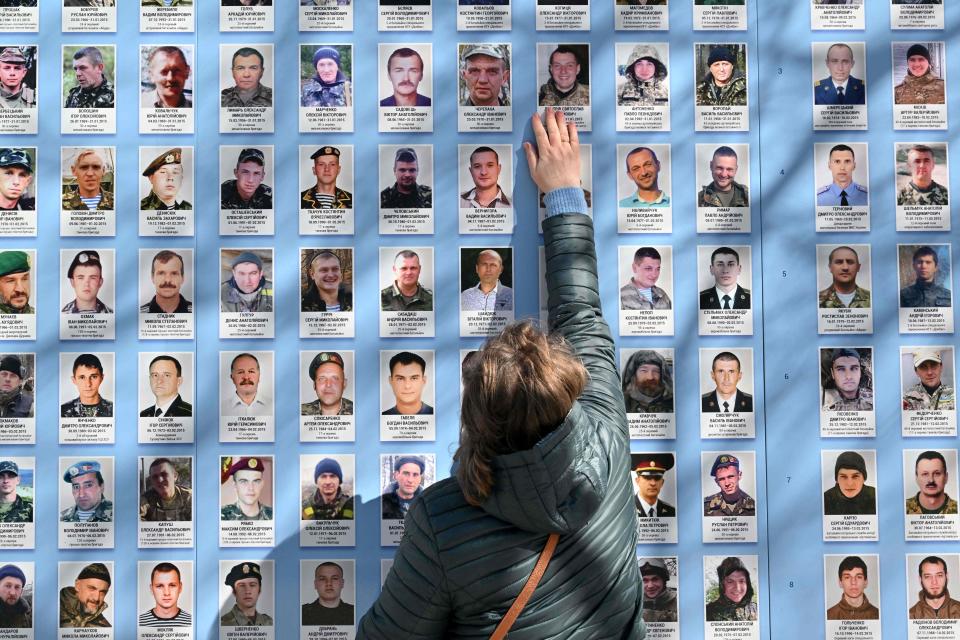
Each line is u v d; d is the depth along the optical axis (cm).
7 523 143
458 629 105
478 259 146
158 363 145
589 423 105
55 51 146
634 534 112
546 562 101
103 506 143
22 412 144
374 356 145
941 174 146
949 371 146
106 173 146
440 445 145
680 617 144
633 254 146
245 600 143
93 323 145
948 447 146
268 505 144
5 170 145
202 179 146
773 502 145
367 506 144
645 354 146
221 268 145
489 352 101
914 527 145
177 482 144
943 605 144
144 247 145
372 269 146
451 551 101
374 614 108
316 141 146
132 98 146
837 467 146
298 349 145
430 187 146
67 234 145
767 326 146
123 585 143
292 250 146
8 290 144
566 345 108
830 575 145
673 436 145
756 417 146
